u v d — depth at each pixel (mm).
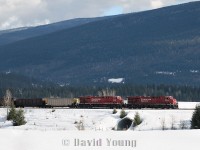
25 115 127312
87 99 163875
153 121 100250
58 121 113188
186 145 38781
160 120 101000
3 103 169500
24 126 103562
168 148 38375
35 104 167750
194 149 37781
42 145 39719
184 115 108000
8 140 40188
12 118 111688
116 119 110688
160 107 154000
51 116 123688
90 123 108188
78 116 122500
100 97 162375
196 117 85188
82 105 164500
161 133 42969
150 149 38250
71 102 166875
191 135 41938
